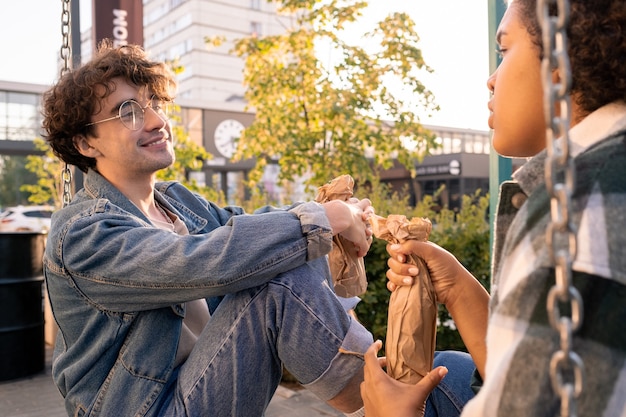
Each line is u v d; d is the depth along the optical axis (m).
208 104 14.88
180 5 30.69
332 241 1.57
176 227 1.94
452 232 4.15
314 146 6.32
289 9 6.36
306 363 1.45
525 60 0.98
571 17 0.87
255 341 1.46
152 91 1.82
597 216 0.76
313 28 6.23
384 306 3.95
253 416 1.50
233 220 1.47
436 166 14.48
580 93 0.91
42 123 1.87
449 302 1.36
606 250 0.74
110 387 1.58
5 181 16.59
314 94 6.18
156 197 1.97
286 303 1.44
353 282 1.65
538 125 1.00
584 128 0.88
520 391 0.75
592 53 0.87
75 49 3.57
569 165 0.68
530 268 0.80
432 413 1.46
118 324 1.57
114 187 1.79
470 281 1.36
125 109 1.75
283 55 6.55
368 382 1.23
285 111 6.34
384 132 6.66
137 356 1.57
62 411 3.84
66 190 2.38
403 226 1.32
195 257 1.41
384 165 6.74
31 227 14.44
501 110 1.03
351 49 6.12
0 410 3.87
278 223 1.46
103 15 5.55
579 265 0.74
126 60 1.79
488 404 0.78
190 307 1.77
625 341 0.71
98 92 1.74
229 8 30.16
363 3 6.08
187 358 1.66
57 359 1.71
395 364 1.28
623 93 0.88
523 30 0.99
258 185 6.64
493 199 2.61
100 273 1.52
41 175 9.70
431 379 1.18
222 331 1.49
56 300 1.64
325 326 1.44
